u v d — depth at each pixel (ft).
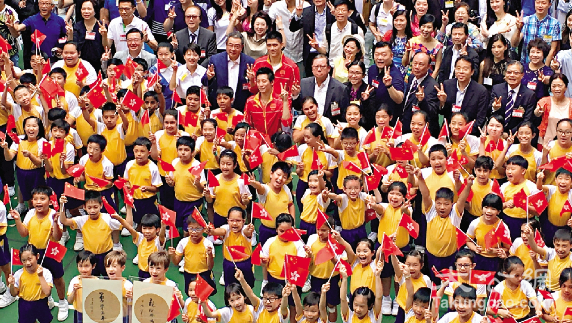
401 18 56.75
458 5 57.93
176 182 46.16
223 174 45.03
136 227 47.96
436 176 44.14
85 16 59.16
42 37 54.80
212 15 61.98
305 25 59.16
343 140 46.24
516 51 59.11
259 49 58.44
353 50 54.54
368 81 52.21
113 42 59.77
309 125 46.32
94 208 42.52
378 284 37.29
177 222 46.96
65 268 46.42
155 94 51.08
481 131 47.88
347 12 57.47
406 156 43.09
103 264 43.09
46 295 40.22
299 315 37.99
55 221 42.42
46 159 47.01
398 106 51.03
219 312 37.37
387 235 40.52
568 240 39.27
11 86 53.06
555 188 43.62
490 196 40.65
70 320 42.78
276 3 61.36
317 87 51.98
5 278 44.19
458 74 49.47
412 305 37.42
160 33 62.49
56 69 53.36
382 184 45.32
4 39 57.82
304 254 40.27
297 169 47.14
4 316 42.93
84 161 47.37
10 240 48.47
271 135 51.11
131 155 51.39
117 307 35.22
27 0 64.23
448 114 50.96
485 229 41.24
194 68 53.67
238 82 53.62
